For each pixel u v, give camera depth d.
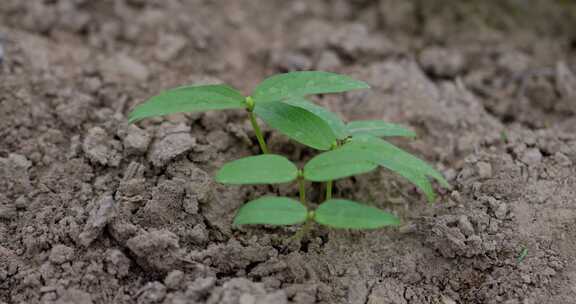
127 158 0.41
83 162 0.41
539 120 0.47
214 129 0.43
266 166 0.36
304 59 0.50
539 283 0.38
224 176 0.35
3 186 0.40
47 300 0.37
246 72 0.51
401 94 0.47
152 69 0.49
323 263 0.39
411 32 0.55
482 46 0.53
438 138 0.45
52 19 0.51
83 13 0.52
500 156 0.43
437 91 0.48
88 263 0.38
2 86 0.44
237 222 0.35
